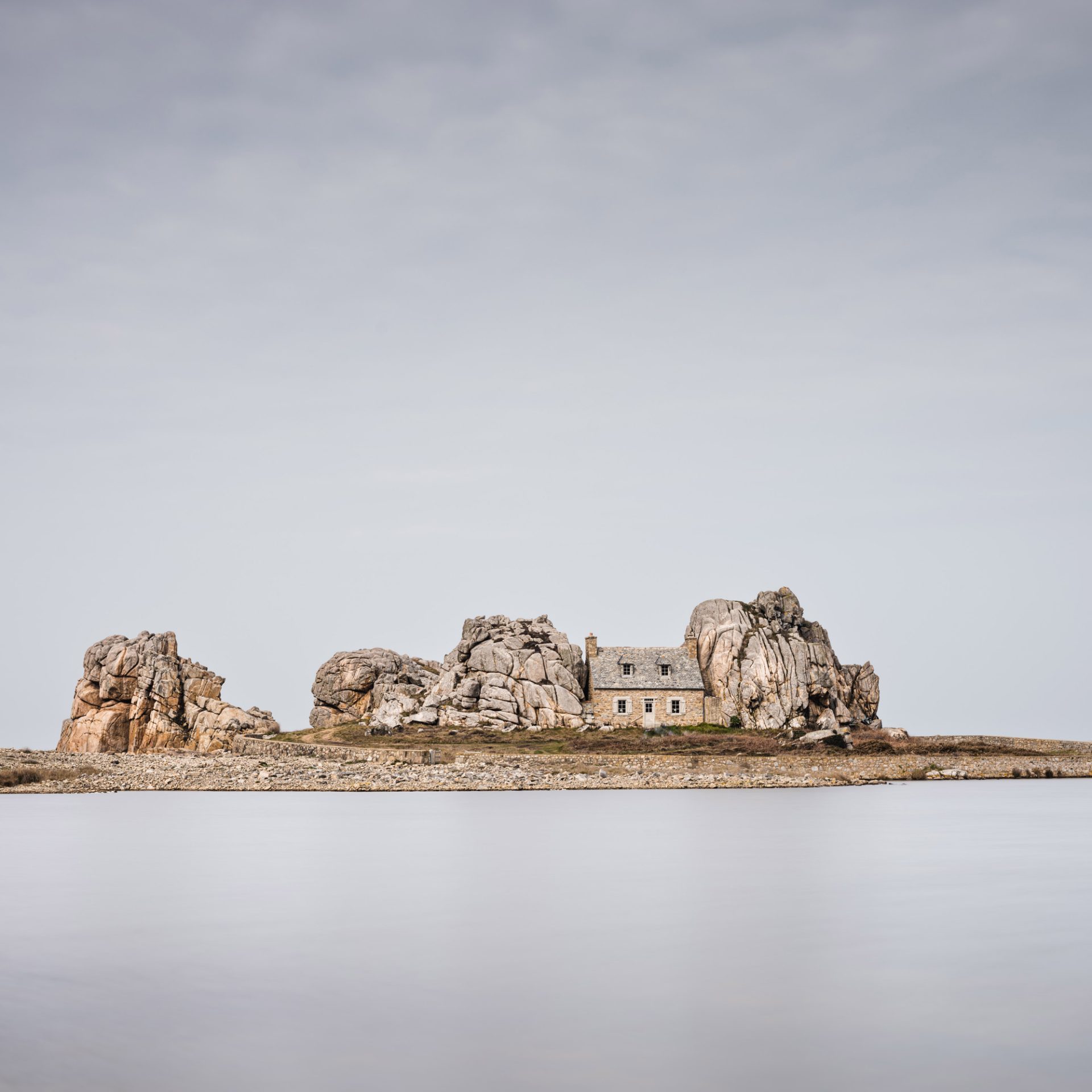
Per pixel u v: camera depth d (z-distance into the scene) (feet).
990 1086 51.72
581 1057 55.77
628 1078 53.01
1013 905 93.25
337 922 87.15
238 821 166.09
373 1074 53.57
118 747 341.00
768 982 68.90
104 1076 53.42
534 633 344.49
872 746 303.68
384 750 288.71
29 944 79.20
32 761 273.13
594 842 138.41
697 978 69.92
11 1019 61.98
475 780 242.78
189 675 353.31
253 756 299.58
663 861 120.67
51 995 66.49
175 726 341.41
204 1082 52.49
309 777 249.34
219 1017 62.28
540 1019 61.77
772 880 106.73
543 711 328.90
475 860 121.39
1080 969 71.51
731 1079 52.70
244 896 98.99
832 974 70.38
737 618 350.43
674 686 335.88
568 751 291.99
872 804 193.26
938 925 85.10
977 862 118.11
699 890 101.71
